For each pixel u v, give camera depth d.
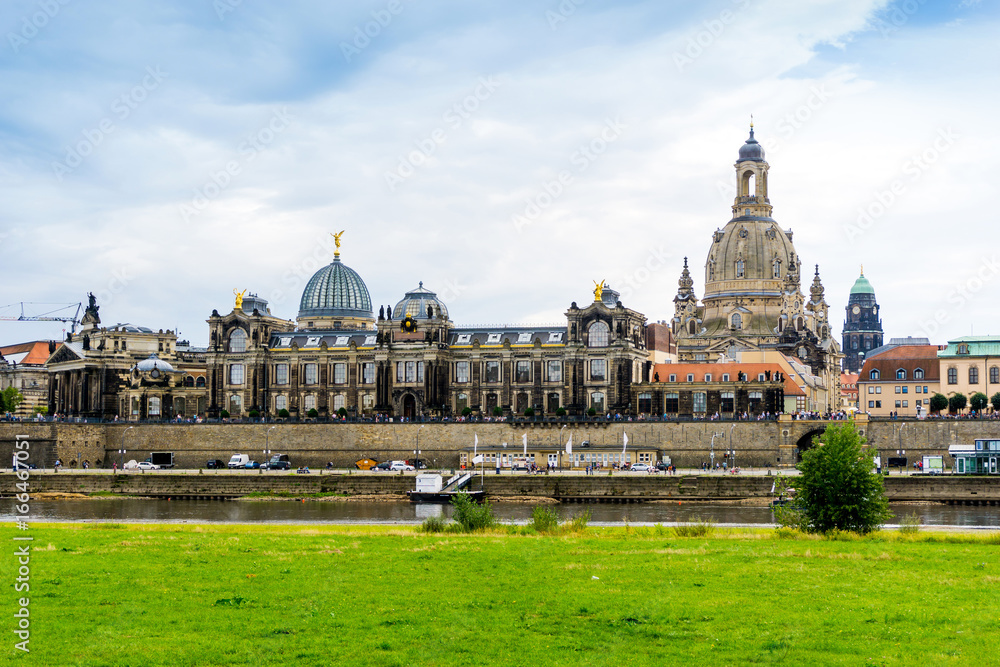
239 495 178.88
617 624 52.84
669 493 168.00
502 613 54.94
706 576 65.12
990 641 49.50
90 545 78.88
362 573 65.94
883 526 117.56
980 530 110.75
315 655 47.56
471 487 174.75
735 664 46.41
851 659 46.81
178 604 56.91
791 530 91.69
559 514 147.50
